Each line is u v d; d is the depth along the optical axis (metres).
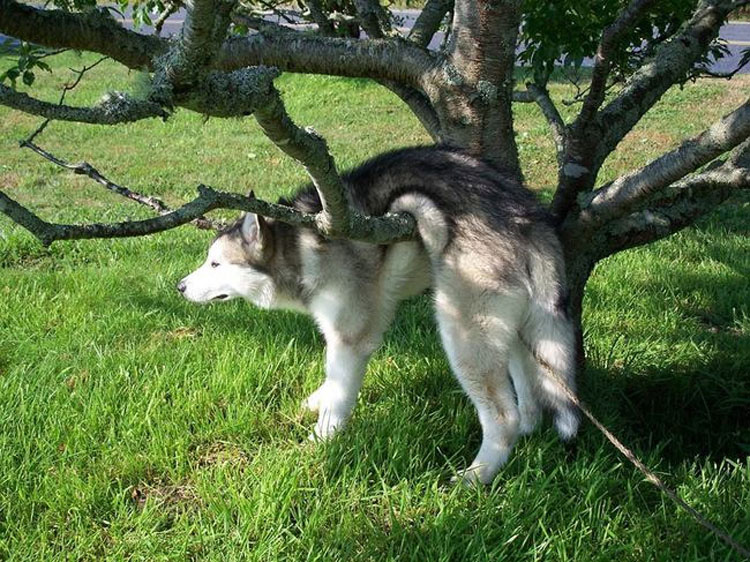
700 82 8.38
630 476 2.53
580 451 2.58
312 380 2.91
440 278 2.48
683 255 3.99
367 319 2.65
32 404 2.74
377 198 2.54
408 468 2.50
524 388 2.63
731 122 2.16
